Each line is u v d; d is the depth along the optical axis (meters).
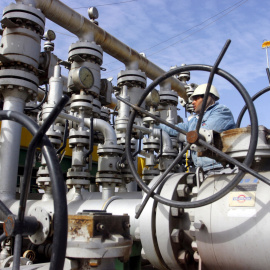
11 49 3.09
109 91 4.13
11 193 3.06
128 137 1.82
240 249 1.57
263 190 1.61
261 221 1.53
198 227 1.68
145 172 4.45
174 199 1.93
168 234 1.87
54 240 0.75
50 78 3.32
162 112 5.29
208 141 1.69
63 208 0.77
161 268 2.01
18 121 0.91
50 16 3.76
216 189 1.77
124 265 2.50
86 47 3.69
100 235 1.42
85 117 3.67
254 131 1.44
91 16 4.29
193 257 1.91
